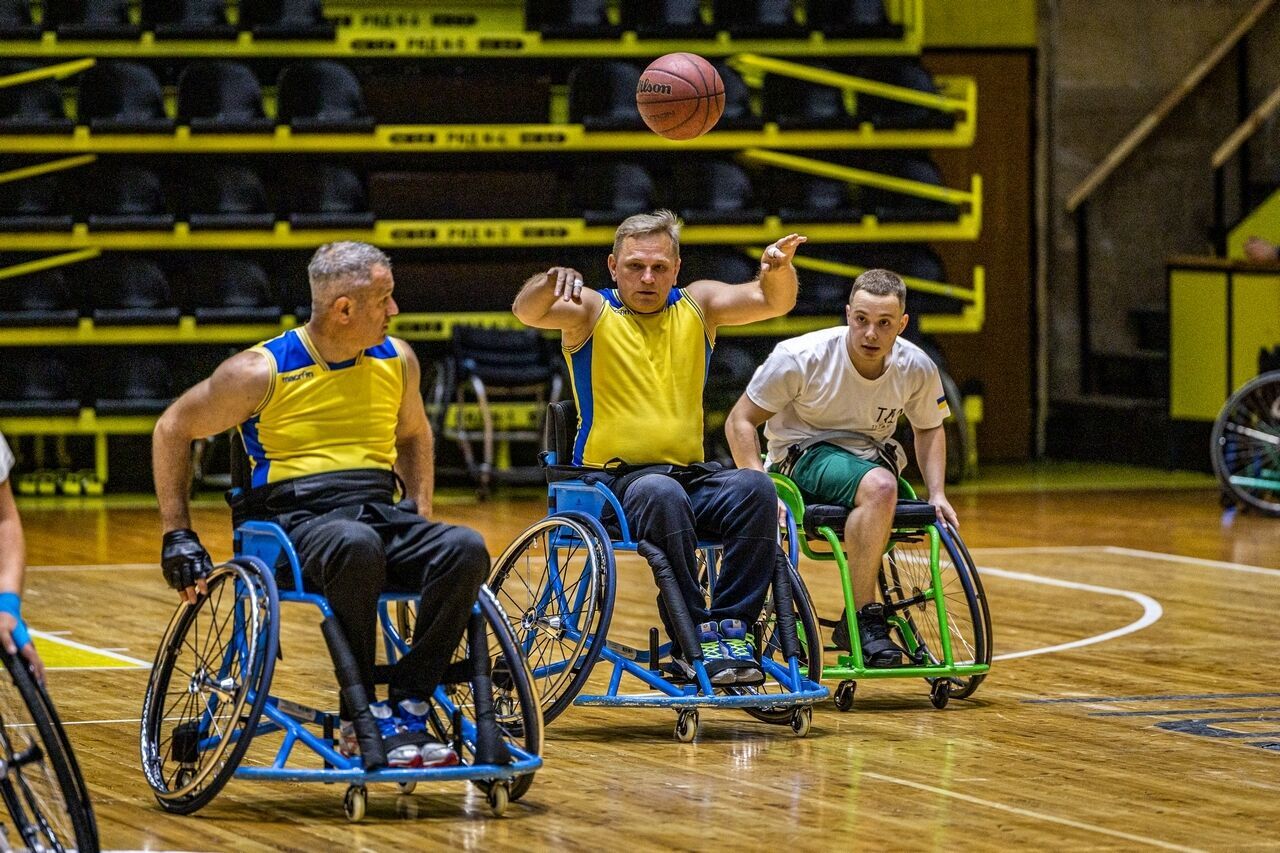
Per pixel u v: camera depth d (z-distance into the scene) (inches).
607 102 870.4
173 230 834.8
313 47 864.9
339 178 859.4
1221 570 608.4
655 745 349.4
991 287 983.6
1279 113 975.6
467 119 861.2
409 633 367.6
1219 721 373.7
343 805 298.7
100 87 852.0
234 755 281.7
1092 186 970.1
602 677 429.7
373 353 309.7
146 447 885.2
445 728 334.0
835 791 309.4
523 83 861.2
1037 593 560.1
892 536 417.1
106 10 869.8
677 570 350.0
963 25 971.3
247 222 835.4
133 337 826.8
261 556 300.8
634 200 869.8
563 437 376.5
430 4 893.8
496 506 789.2
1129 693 406.6
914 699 401.7
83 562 631.8
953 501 809.5
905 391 408.2
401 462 324.8
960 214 877.2
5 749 256.7
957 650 463.8
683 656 358.0
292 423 305.3
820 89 889.5
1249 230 922.1
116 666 443.2
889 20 919.7
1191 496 821.9
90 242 831.7
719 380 828.0
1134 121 984.9
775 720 371.9
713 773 324.2
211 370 851.4
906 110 892.6
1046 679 424.5
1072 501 807.1
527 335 820.0
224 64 859.4
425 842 274.4
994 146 979.3
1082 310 986.7
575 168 897.5
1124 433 957.2
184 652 460.4
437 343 866.8
